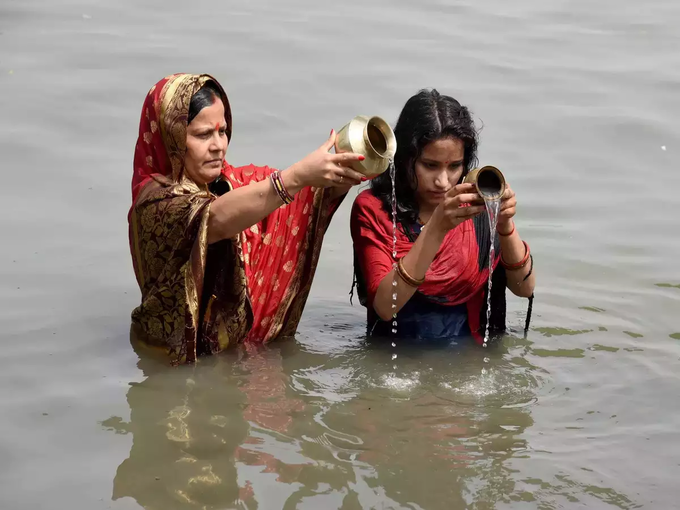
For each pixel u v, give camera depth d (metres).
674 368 4.32
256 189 4.07
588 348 4.54
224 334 4.49
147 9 9.44
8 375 4.16
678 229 5.93
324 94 7.57
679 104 7.73
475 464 3.54
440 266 4.53
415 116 4.29
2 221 5.72
